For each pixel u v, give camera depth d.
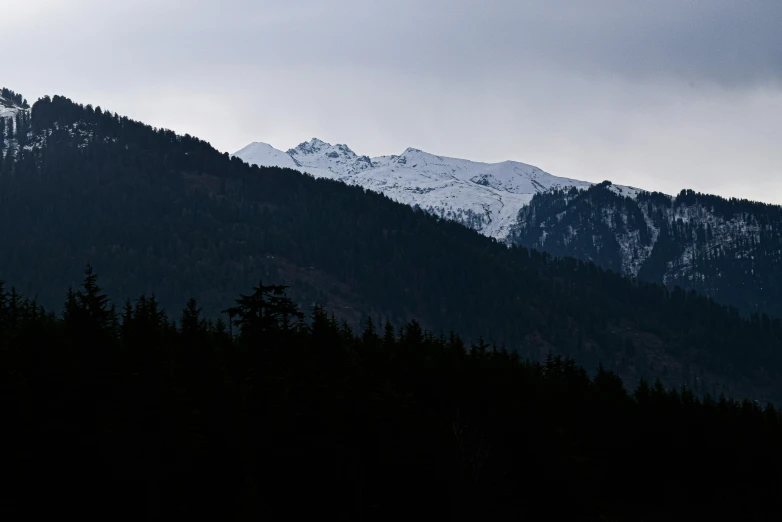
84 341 142.50
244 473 138.00
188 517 132.00
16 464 116.25
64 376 130.25
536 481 165.38
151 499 126.44
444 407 183.62
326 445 144.62
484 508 150.88
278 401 147.38
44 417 124.25
